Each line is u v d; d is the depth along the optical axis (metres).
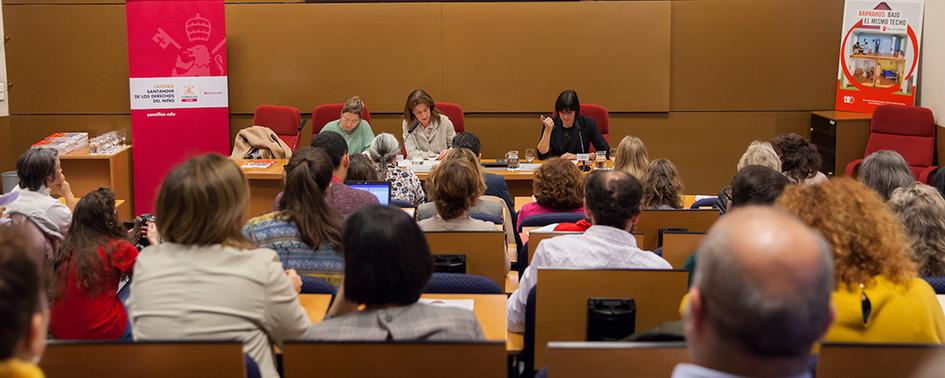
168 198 2.27
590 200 3.01
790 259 1.08
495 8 7.98
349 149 7.01
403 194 5.46
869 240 2.05
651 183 4.22
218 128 7.78
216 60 7.68
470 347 2.03
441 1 7.97
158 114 7.69
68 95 8.12
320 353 2.05
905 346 1.88
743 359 1.11
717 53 8.13
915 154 7.33
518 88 8.09
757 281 1.07
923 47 7.78
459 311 2.17
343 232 2.12
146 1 7.55
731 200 3.16
